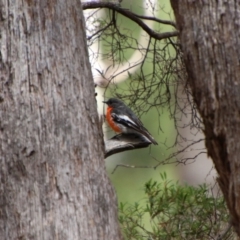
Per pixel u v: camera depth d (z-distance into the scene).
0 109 10.88
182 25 9.75
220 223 13.91
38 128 10.84
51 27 11.29
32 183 10.66
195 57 9.51
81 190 10.84
